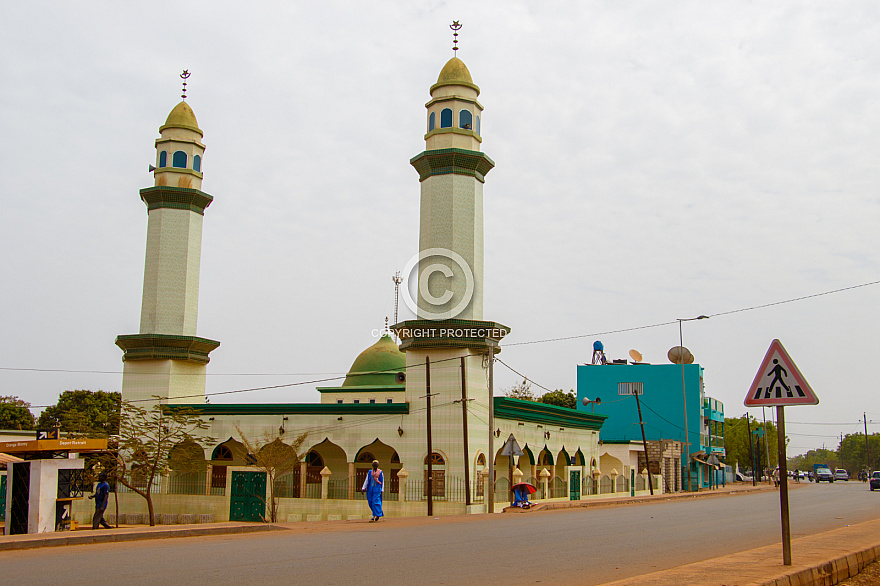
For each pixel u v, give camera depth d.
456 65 39.59
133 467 33.75
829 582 12.53
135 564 12.71
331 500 36.34
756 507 32.53
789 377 11.76
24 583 10.77
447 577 11.73
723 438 85.25
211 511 37.91
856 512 28.84
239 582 10.98
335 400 46.06
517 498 32.28
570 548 15.71
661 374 69.25
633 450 58.22
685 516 26.03
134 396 40.47
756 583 10.55
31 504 19.59
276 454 34.62
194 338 40.56
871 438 147.88
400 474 35.09
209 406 39.09
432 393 36.44
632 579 10.85
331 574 11.87
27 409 60.59
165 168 42.31
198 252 42.78
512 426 40.03
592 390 70.88
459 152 37.81
